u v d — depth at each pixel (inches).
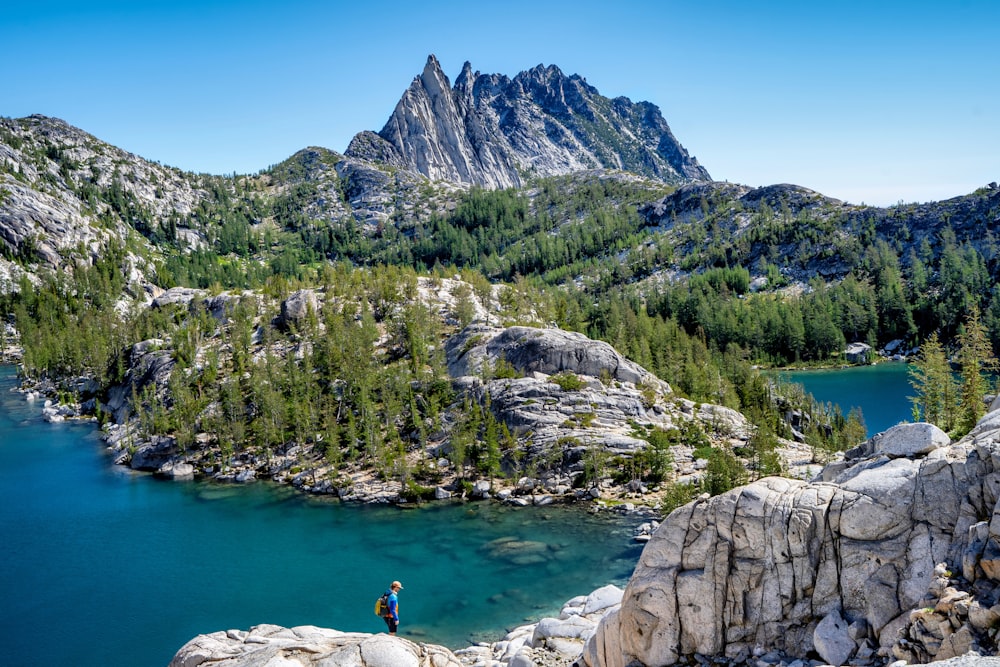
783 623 1051.3
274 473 4451.3
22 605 2709.2
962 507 957.2
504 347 5334.6
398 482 4124.0
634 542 3157.0
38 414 6604.3
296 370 5447.8
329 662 959.6
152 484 4384.8
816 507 1055.6
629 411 4559.5
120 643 2400.3
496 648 2026.3
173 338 6766.7
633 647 1178.0
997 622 787.4
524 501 3794.3
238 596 2751.0
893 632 936.3
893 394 7249.0
